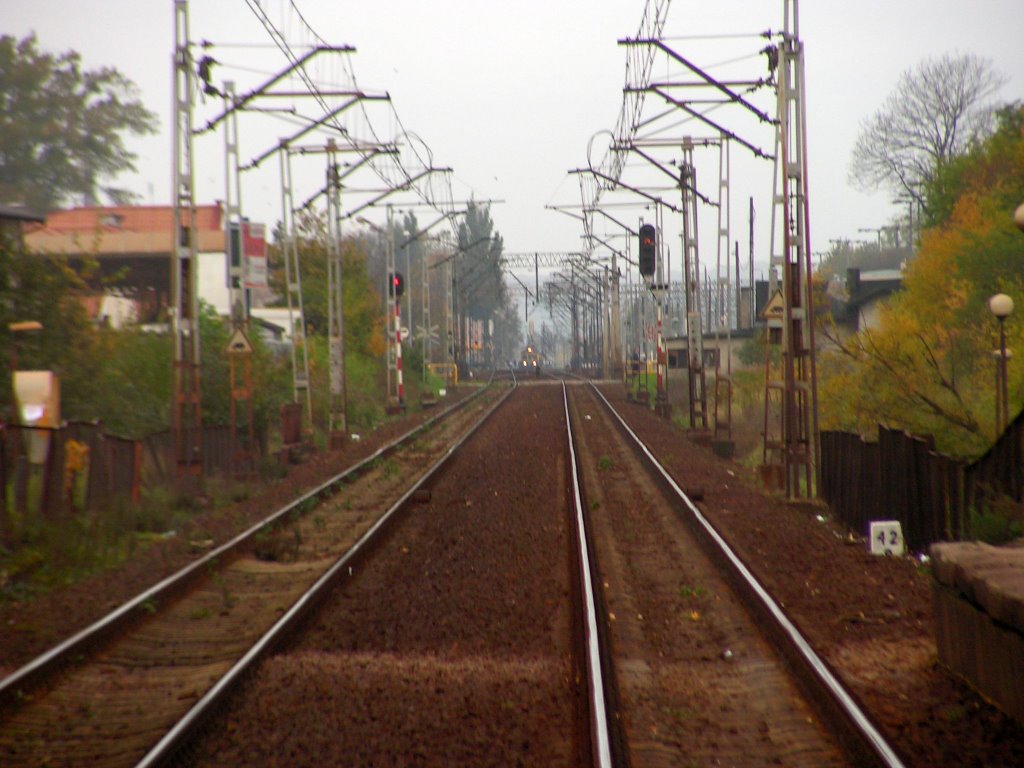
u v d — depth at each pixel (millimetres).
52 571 49406
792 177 76188
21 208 99812
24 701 30359
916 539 58188
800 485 88250
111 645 37375
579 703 29172
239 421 101312
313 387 149500
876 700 29812
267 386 109438
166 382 94812
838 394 101875
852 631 38688
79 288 92938
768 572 50250
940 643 33469
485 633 39219
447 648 37250
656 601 45188
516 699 29750
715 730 28344
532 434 137250
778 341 87125
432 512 70438
